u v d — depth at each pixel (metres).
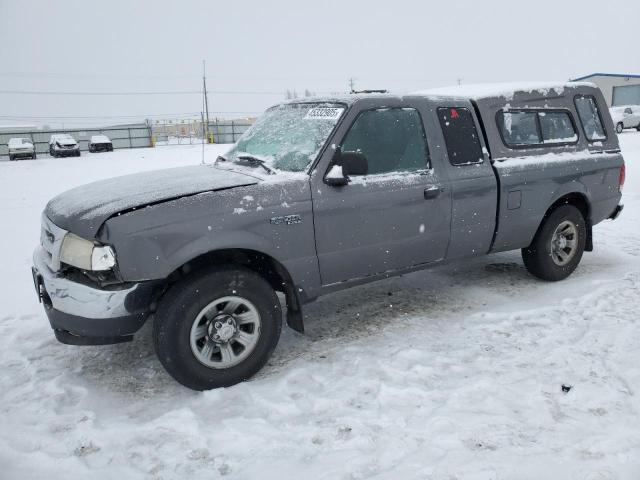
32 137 43.91
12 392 3.44
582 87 5.39
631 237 6.81
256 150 4.20
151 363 3.81
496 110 4.66
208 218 3.26
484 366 3.54
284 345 4.02
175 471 2.65
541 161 4.79
